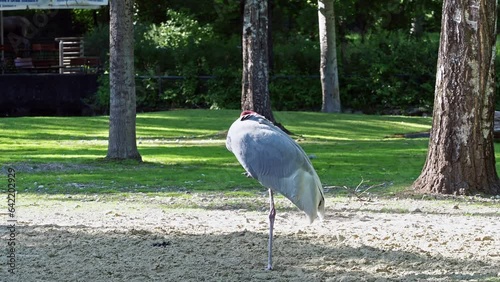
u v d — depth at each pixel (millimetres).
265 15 25906
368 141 24688
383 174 16984
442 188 14492
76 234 10352
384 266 8648
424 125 30375
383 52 38719
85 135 26016
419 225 11375
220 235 10336
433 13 40125
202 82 38438
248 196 14414
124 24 18797
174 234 10391
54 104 35781
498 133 23781
